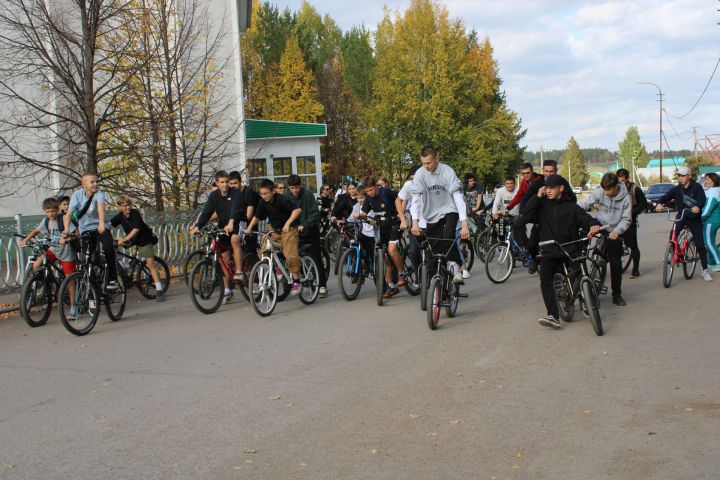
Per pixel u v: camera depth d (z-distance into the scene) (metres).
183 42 16.34
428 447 4.30
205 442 4.49
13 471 4.10
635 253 11.35
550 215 7.58
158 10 15.95
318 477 3.89
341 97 50.88
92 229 8.95
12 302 10.52
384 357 6.62
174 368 6.48
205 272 9.62
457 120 45.44
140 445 4.47
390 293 10.02
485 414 4.89
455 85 43.34
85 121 13.70
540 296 10.07
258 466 4.07
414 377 5.88
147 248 11.05
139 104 15.30
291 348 7.15
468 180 17.47
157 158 15.99
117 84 14.81
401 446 4.32
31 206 17.08
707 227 11.71
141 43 15.45
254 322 8.77
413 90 43.62
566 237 7.54
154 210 16.23
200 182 16.80
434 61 44.00
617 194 8.88
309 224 9.95
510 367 6.12
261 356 6.83
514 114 47.44
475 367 6.16
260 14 49.03
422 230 8.21
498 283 11.66
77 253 8.80
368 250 10.40
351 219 13.12
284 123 29.27
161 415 5.07
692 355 6.32
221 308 10.06
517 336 7.38
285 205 9.75
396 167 46.22
